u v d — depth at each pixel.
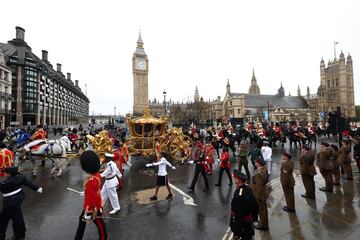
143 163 15.78
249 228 4.47
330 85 108.94
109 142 12.92
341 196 8.57
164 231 6.19
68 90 111.75
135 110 102.06
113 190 7.36
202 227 6.41
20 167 13.03
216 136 20.34
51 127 58.28
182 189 9.95
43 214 7.34
